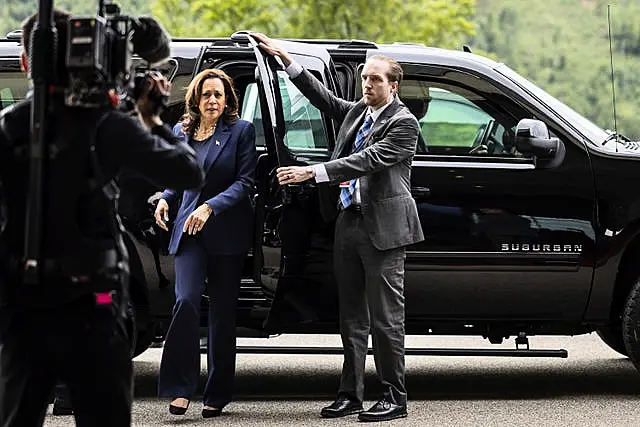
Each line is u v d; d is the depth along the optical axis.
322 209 12.63
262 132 13.90
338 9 51.66
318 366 16.09
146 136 7.36
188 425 12.16
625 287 13.59
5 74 13.63
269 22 50.97
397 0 52.53
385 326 12.27
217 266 12.40
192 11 50.69
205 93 12.38
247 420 12.41
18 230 7.34
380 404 12.41
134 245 13.06
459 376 15.35
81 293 7.25
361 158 11.88
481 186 13.23
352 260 12.42
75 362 7.30
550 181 13.25
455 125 13.52
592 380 15.03
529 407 13.18
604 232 13.27
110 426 7.41
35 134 7.26
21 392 7.36
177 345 12.24
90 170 7.30
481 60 13.87
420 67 13.66
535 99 13.59
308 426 12.11
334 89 13.38
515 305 13.34
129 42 7.45
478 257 13.20
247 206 12.48
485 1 55.22
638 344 13.27
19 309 7.28
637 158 13.33
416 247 13.17
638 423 12.31
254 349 13.19
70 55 7.18
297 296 13.05
